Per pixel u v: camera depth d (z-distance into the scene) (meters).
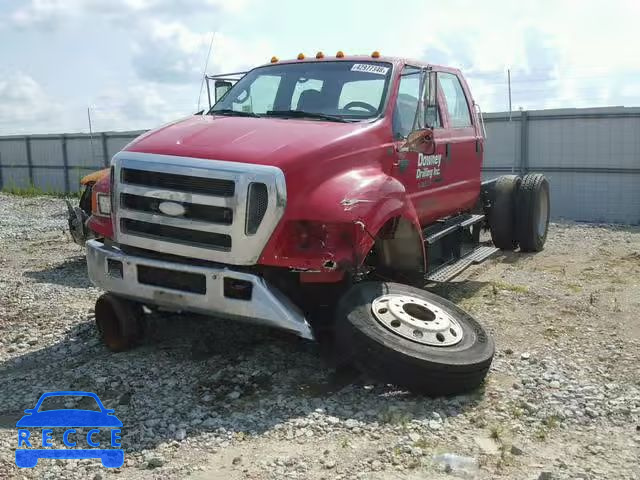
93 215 5.66
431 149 6.39
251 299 4.68
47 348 5.94
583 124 15.12
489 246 9.30
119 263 5.25
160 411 4.53
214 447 4.01
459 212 8.04
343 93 6.21
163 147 5.13
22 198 22.17
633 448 3.93
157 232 5.07
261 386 4.91
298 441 4.05
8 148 28.77
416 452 3.85
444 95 7.39
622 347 5.66
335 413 4.44
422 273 6.00
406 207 5.54
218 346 5.77
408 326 4.70
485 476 3.59
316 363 5.32
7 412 4.59
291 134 5.23
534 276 8.36
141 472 3.74
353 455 3.85
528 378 4.95
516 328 6.20
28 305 7.29
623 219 14.91
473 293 7.47
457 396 4.63
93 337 6.17
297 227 4.84
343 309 4.75
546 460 3.77
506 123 16.03
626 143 14.70
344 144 5.24
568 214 15.54
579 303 6.98
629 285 7.80
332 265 4.74
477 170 8.26
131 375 5.16
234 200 4.68
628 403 4.53
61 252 10.80
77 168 26.23
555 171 15.57
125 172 5.17
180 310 5.16
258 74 6.80
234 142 5.07
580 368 5.20
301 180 4.82
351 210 4.85
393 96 6.11
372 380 4.91
